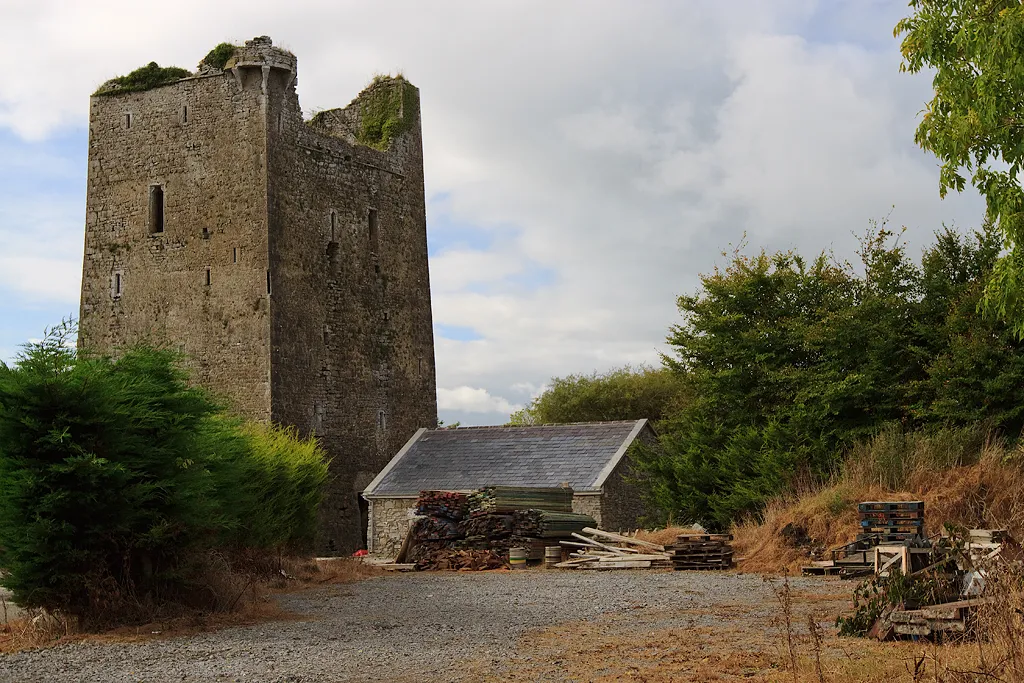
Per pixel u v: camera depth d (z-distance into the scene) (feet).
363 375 148.66
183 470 55.62
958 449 83.05
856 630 40.81
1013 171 52.42
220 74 139.54
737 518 96.43
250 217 136.15
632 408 212.23
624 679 34.86
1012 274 52.01
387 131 159.22
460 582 77.41
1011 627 30.86
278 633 49.29
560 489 100.32
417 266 161.58
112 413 51.49
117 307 142.31
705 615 51.83
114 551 52.26
